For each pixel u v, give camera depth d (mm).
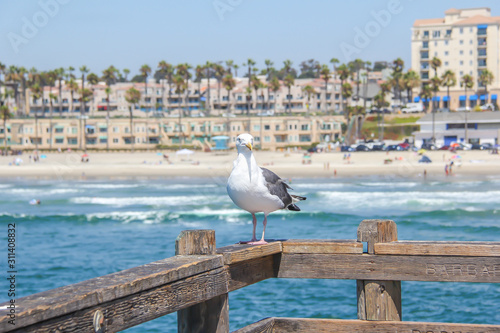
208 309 5082
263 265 5688
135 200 59688
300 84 173000
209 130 147875
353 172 89625
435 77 139500
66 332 3652
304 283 18406
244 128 144875
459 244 5312
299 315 15094
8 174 99375
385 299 5512
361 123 141750
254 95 174875
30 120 149250
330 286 17984
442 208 47938
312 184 75812
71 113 169500
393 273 5434
